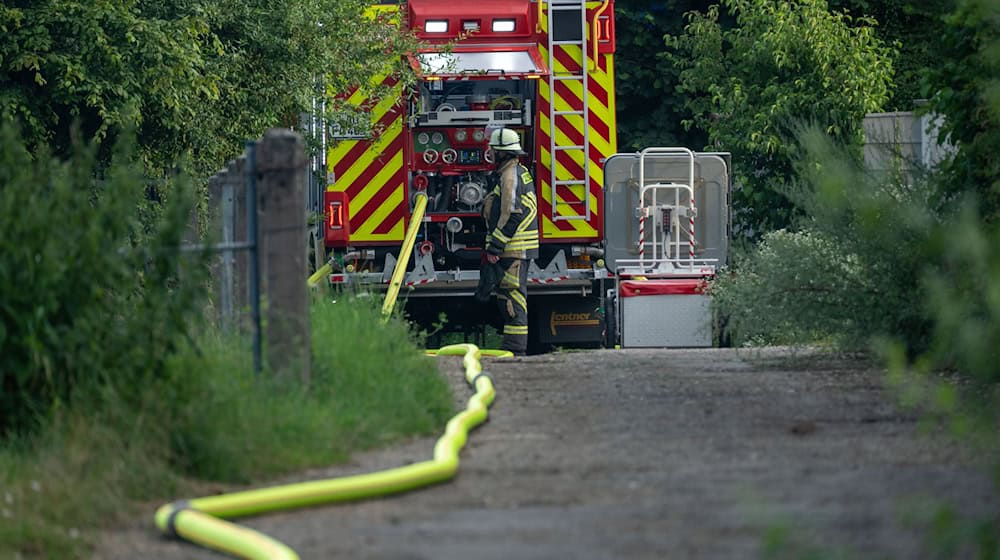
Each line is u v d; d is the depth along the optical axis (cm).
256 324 2605
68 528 1897
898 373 2091
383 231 5422
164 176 5112
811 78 6800
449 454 2236
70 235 2264
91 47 4691
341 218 5319
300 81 5541
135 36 4791
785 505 1850
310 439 2359
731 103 6981
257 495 1981
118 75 4791
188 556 1794
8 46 4638
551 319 5584
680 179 5322
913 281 3297
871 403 2836
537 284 5431
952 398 2006
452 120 5384
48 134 4900
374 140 5369
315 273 5425
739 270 4566
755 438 2462
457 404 3016
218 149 5416
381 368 2811
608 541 1709
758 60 7000
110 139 5144
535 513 1897
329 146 5406
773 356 3794
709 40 7412
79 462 2048
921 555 1561
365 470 2277
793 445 2372
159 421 2189
